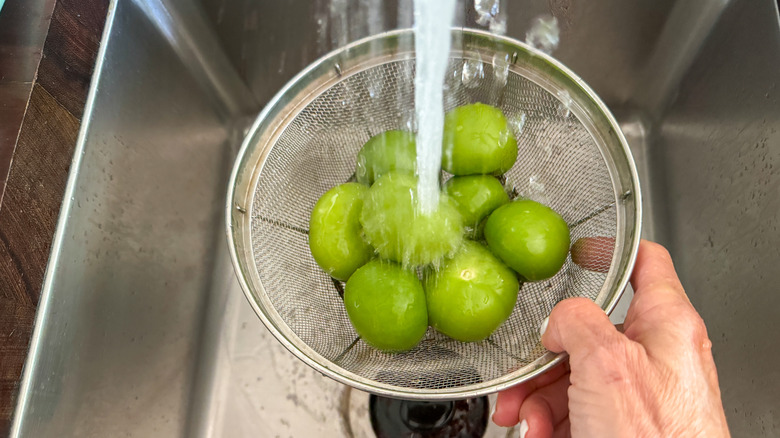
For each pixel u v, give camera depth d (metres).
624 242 0.25
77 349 0.29
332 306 0.30
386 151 0.28
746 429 0.32
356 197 0.27
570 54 0.38
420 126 0.29
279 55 0.39
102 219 0.31
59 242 0.28
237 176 0.28
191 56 0.37
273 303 0.27
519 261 0.25
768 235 0.31
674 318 0.23
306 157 0.32
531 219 0.25
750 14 0.32
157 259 0.35
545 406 0.30
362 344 0.29
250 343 0.38
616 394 0.21
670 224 0.38
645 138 0.41
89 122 0.29
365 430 0.35
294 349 0.24
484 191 0.27
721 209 0.34
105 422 0.31
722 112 0.34
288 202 0.31
